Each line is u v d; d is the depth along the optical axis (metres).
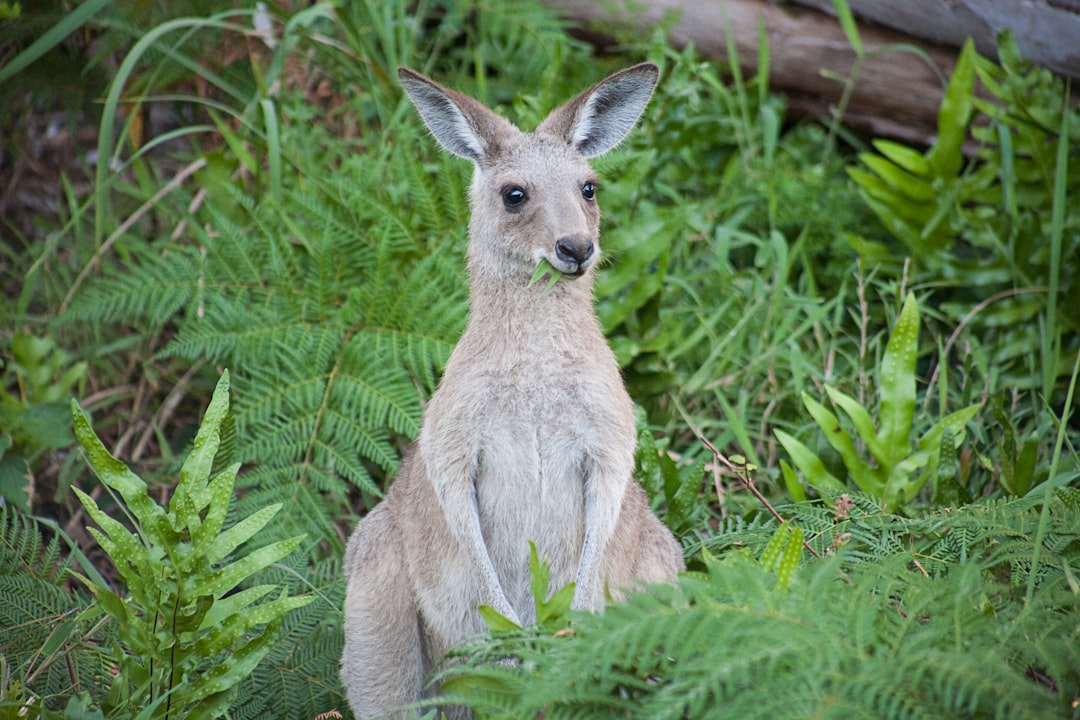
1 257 12.56
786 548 6.13
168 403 10.99
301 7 12.33
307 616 8.41
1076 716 5.09
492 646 5.98
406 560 8.00
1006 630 5.32
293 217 10.99
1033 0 11.85
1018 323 11.38
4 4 10.73
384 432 9.78
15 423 10.14
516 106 11.00
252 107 11.41
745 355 11.03
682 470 9.88
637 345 10.52
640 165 10.77
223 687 6.60
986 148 12.60
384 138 11.11
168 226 11.77
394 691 7.98
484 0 12.13
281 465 9.63
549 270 7.55
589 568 7.48
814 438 9.66
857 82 13.05
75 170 12.79
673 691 5.10
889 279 11.95
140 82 11.34
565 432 7.59
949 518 7.51
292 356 9.92
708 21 12.98
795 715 4.72
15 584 8.16
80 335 11.48
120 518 10.39
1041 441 9.90
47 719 6.35
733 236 11.82
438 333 9.95
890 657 4.95
